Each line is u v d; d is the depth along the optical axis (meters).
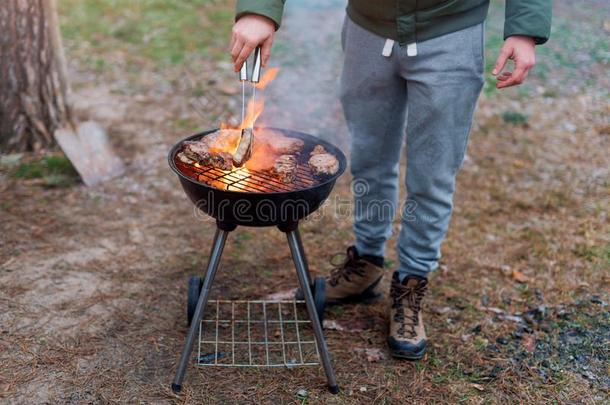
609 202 3.36
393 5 1.92
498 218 3.20
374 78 2.07
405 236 2.20
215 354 2.16
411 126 2.04
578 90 4.88
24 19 3.37
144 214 3.11
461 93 1.94
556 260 2.83
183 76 4.85
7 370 2.03
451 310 2.48
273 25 1.79
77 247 2.79
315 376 2.10
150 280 2.60
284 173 1.85
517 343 2.29
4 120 3.54
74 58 5.07
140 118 4.14
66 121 3.66
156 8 6.52
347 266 2.46
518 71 1.79
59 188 3.28
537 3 1.75
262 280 2.64
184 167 1.89
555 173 3.68
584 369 2.15
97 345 2.18
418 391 2.04
